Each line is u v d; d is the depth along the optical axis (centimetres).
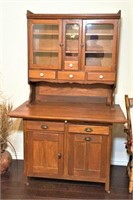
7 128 306
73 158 265
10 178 287
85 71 280
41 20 275
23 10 308
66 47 280
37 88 312
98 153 260
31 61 284
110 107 290
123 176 294
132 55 297
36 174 274
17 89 327
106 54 280
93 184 279
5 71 324
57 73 284
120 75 307
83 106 295
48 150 268
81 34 274
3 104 314
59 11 304
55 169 270
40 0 304
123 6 295
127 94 309
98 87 304
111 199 250
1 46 318
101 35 278
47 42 285
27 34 288
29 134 267
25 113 262
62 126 260
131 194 259
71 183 280
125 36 298
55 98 312
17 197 251
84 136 259
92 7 300
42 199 248
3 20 311
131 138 267
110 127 253
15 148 336
